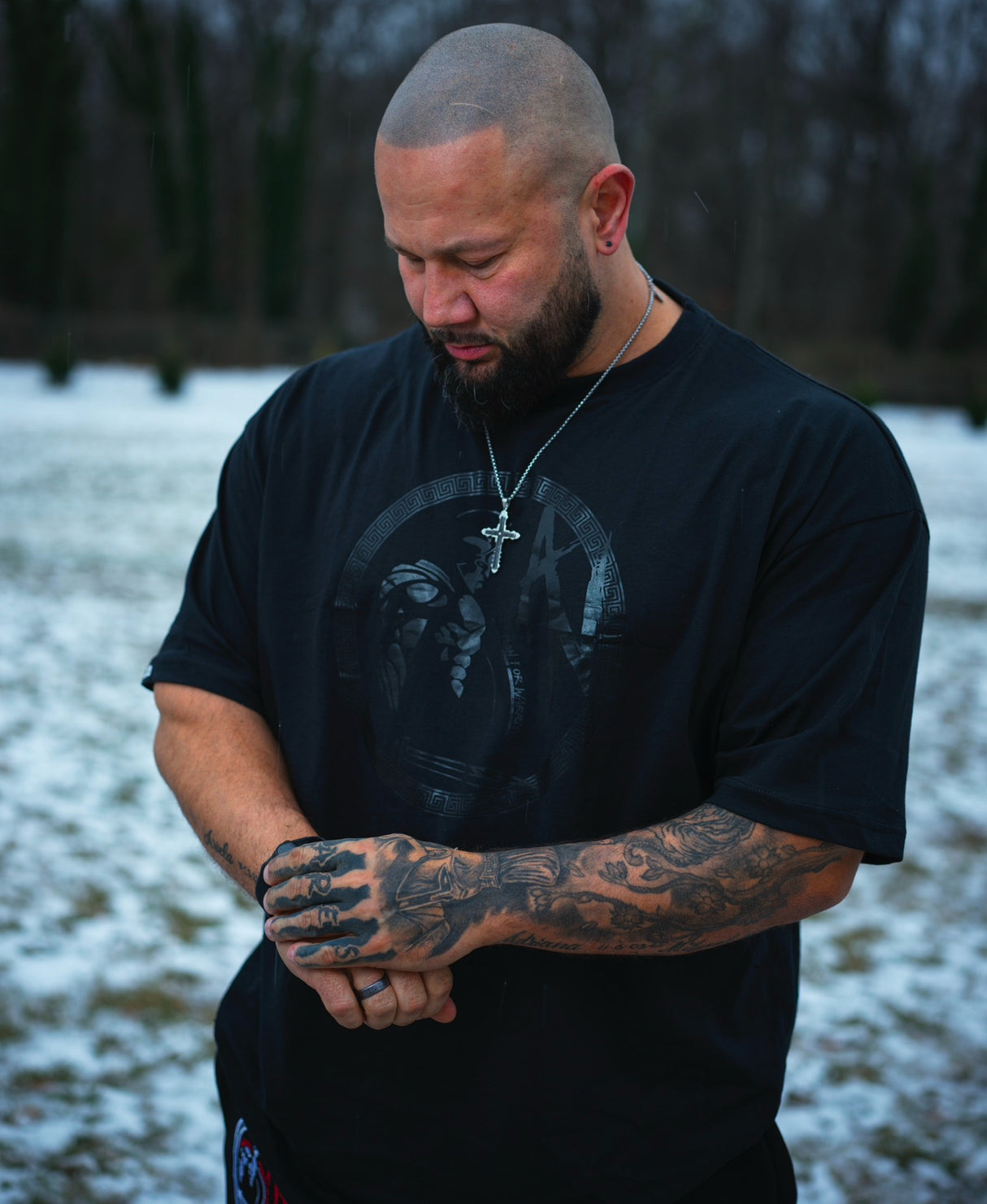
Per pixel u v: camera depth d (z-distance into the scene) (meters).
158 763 1.35
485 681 1.22
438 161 1.08
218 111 37.06
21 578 7.89
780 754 1.11
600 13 32.03
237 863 1.22
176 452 15.34
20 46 30.47
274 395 1.42
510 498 1.23
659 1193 1.22
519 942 1.11
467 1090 1.23
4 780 4.54
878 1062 3.16
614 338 1.24
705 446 1.19
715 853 1.10
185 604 1.39
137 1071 2.92
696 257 37.34
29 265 31.92
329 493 1.32
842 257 37.75
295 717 1.29
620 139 32.69
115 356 32.44
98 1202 2.43
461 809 1.21
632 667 1.18
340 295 40.41
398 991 1.11
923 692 6.41
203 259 34.91
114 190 36.75
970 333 35.75
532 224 1.11
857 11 34.78
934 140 36.44
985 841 4.61
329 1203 1.29
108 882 3.86
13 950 3.38
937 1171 2.72
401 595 1.25
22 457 13.90
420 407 1.30
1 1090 2.77
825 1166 2.73
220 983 3.36
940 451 20.19
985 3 34.59
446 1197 1.26
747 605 1.16
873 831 1.09
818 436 1.17
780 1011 1.33
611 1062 1.22
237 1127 1.37
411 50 35.34
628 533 1.19
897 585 1.15
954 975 3.64
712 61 35.16
